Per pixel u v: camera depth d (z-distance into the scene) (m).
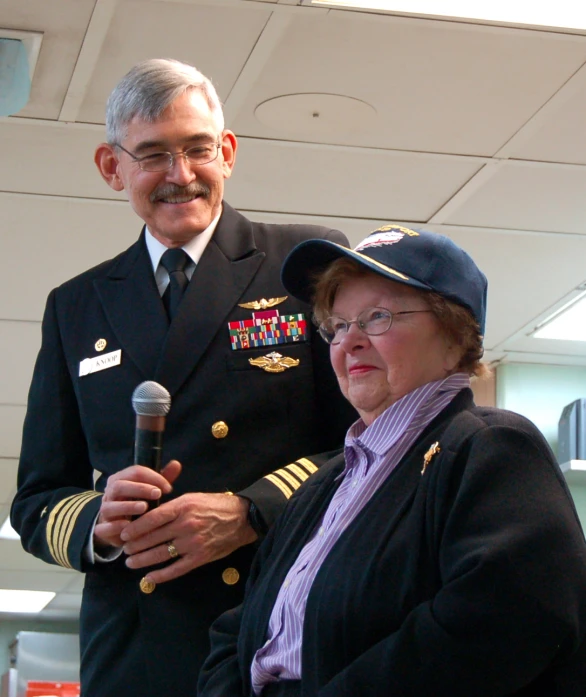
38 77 3.35
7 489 7.16
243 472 2.28
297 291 2.02
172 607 2.22
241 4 3.06
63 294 2.52
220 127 2.40
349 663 1.65
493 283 4.85
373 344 1.87
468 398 1.85
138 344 2.36
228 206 2.51
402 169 3.91
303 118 3.58
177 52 3.28
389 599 1.65
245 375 2.32
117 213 4.12
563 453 5.43
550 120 3.61
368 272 1.89
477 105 3.53
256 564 2.06
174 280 2.39
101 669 2.25
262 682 1.83
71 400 2.47
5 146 3.71
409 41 3.22
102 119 3.56
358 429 1.96
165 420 2.28
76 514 2.27
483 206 4.18
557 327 5.32
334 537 1.79
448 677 1.53
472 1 3.09
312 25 3.14
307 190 4.05
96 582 2.31
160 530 2.09
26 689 8.12
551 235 4.40
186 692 2.19
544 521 1.58
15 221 4.18
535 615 1.52
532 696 1.60
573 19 3.13
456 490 1.66
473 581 1.54
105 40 3.21
